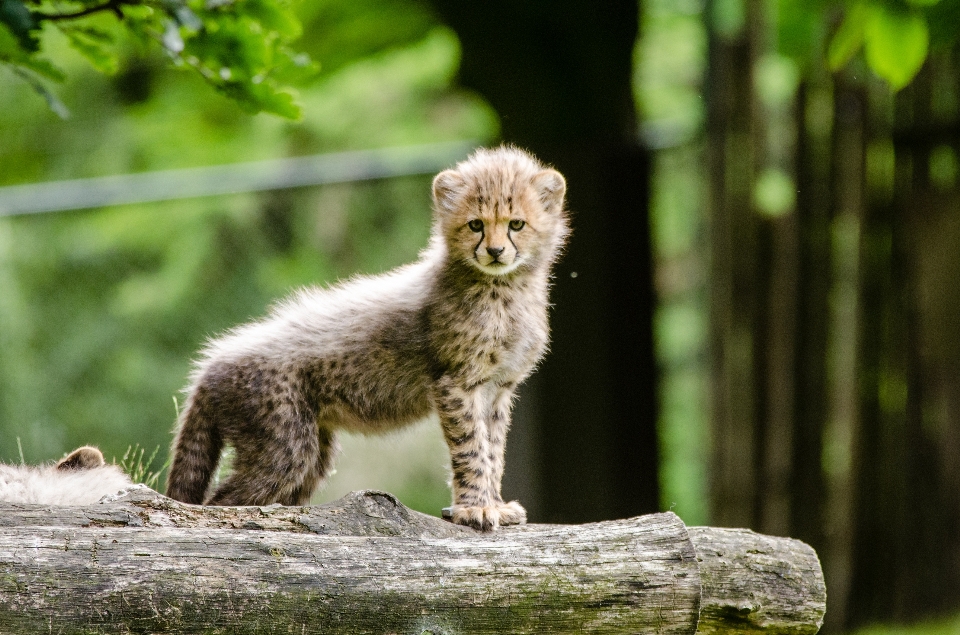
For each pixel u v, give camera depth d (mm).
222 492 7277
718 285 12875
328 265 13195
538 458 12852
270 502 7309
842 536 12844
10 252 12617
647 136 13406
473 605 5680
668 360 15922
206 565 5332
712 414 12961
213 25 6051
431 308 7555
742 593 6680
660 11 18344
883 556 12812
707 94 12930
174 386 13273
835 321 12867
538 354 7918
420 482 13344
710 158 12852
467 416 7414
